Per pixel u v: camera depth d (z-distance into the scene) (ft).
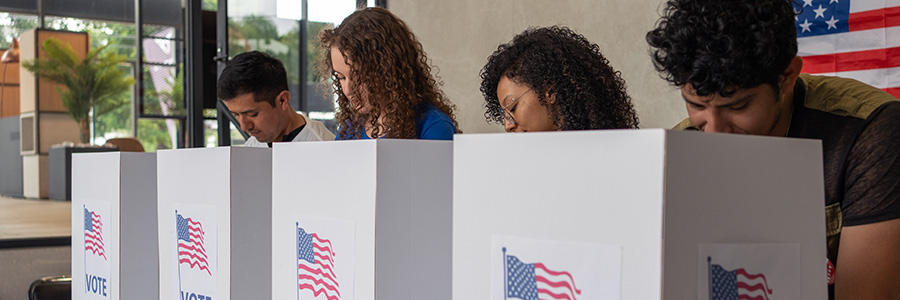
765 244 1.95
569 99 3.76
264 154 3.24
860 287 2.77
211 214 3.25
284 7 11.78
